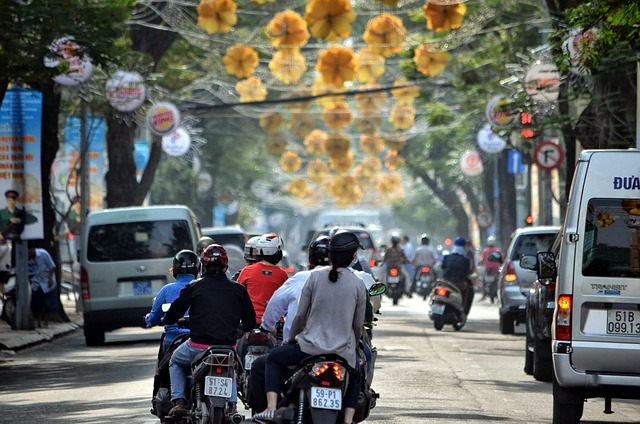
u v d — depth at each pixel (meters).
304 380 24.47
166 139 107.25
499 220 132.12
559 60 48.41
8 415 36.59
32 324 69.50
